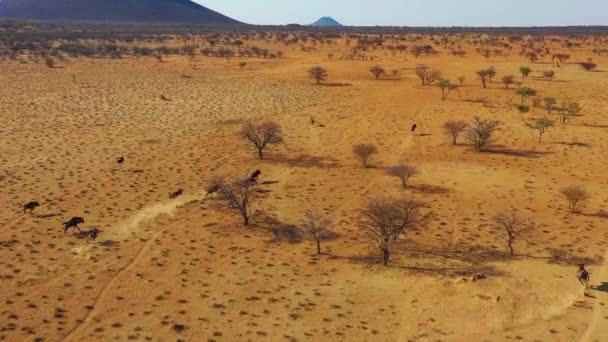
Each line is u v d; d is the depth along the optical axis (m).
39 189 44.50
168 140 59.31
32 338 25.38
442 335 25.73
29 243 35.00
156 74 104.50
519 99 81.12
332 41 179.38
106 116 70.06
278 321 26.78
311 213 35.97
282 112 73.38
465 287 29.75
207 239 35.81
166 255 33.56
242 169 50.09
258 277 30.98
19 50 133.62
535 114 72.06
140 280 30.59
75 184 45.75
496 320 26.86
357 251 34.25
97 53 137.38
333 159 53.31
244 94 85.12
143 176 47.91
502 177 47.94
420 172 49.22
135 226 37.75
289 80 98.00
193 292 29.41
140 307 28.00
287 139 60.25
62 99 79.62
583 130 63.81
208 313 27.45
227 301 28.53
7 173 48.12
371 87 91.38
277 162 52.28
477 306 28.06
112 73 104.88
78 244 35.00
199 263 32.59
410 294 29.27
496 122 59.34
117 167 50.12
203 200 42.53
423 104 78.38
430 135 62.00
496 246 34.88
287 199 42.81
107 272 31.45
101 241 35.44
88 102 78.06
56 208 40.69
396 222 36.75
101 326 26.39
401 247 34.84
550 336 25.61
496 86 90.88
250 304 28.28
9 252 33.75
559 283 30.14
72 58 126.50
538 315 27.27
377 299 28.78
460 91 87.12
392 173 46.00
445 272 31.52
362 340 25.38
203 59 130.25
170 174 48.56
